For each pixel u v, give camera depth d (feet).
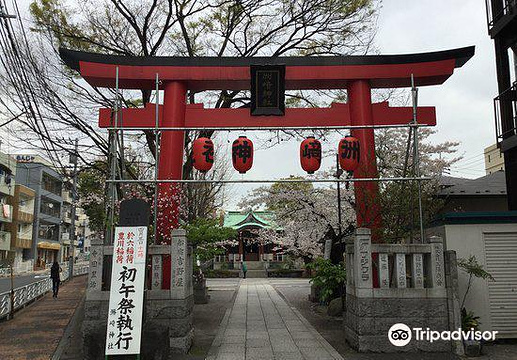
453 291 31.73
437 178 56.70
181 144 39.73
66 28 56.34
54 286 71.82
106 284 33.17
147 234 29.01
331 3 58.59
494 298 35.32
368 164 38.75
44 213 184.55
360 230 32.35
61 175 75.20
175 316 31.99
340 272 44.45
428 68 40.14
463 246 35.81
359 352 31.27
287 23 62.13
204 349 33.81
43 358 31.27
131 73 39.60
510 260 35.73
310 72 40.16
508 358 30.17
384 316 31.55
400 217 39.42
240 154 35.94
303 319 48.80
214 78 39.99
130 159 69.51
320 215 61.11
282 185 68.28
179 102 39.70
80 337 37.93
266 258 154.51
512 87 46.73
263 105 39.06
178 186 39.73
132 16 59.16
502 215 35.91
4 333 40.16
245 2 59.88
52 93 51.31
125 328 27.30
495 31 49.37
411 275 32.94
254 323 46.16
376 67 40.14
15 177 171.63
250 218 152.66
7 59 36.55
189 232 54.13
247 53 65.82
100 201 70.85
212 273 137.39
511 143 45.88
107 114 39.34
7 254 150.41
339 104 40.37
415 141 36.76
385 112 40.29
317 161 36.19
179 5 60.39
